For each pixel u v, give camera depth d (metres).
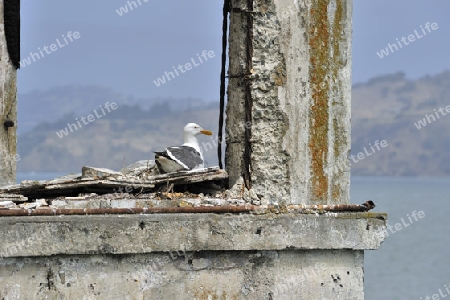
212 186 36.81
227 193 35.69
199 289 33.97
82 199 33.75
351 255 35.97
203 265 34.06
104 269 32.94
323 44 36.00
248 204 34.72
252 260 34.69
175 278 33.69
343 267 35.81
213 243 33.56
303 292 35.16
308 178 35.88
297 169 35.75
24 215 31.78
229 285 34.34
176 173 35.81
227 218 33.78
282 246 34.41
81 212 32.31
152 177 35.91
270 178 35.56
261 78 35.53
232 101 36.28
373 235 35.69
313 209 35.16
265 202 35.34
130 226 32.66
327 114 36.12
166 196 34.59
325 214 35.16
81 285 32.66
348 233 35.34
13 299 32.03
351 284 35.88
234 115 36.19
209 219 33.56
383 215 35.84
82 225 32.22
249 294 34.56
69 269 32.59
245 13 35.72
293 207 34.88
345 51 36.41
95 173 35.66
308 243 34.78
